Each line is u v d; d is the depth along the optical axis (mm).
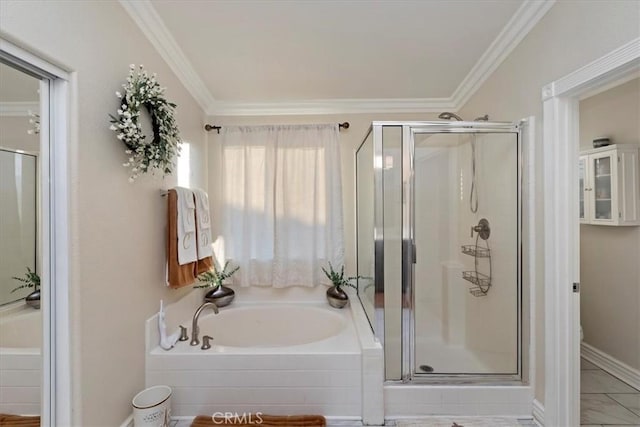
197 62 2182
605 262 2463
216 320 2590
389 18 1720
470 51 2064
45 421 1137
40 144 1106
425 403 1820
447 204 2230
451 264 2215
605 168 2400
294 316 2764
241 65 2230
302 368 1794
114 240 1452
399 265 2111
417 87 2609
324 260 2867
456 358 2168
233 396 1789
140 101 1496
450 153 2205
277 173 2840
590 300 2578
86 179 1256
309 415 1776
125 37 1539
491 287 2131
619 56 1181
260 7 1622
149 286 1794
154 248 1849
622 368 2287
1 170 990
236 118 2932
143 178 1720
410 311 2109
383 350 1946
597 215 2471
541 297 1714
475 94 2479
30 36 989
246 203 2838
